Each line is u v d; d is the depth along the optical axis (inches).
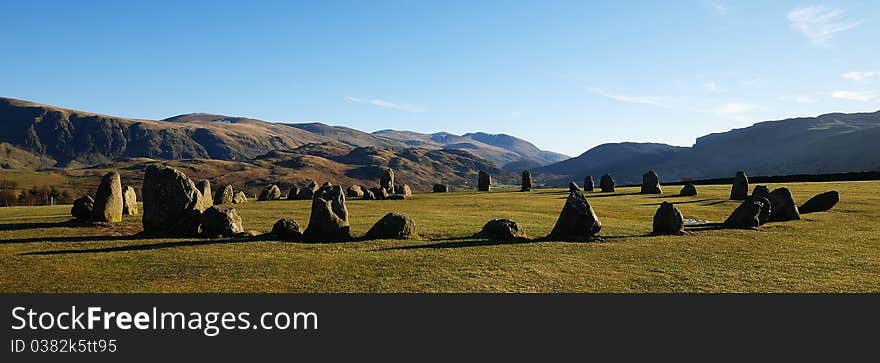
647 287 647.8
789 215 1318.9
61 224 1184.2
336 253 846.5
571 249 887.1
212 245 926.4
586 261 784.9
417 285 646.5
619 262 779.4
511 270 721.6
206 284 649.0
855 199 1758.1
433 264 758.5
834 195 1502.2
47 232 1083.3
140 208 1761.8
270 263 764.6
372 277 682.8
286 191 7642.7
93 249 883.4
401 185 2618.1
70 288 633.0
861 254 846.5
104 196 1226.0
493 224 1032.8
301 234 1021.2
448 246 916.0
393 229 1016.2
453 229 1134.4
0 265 748.6
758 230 1130.7
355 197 2327.8
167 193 1119.0
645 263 773.3
